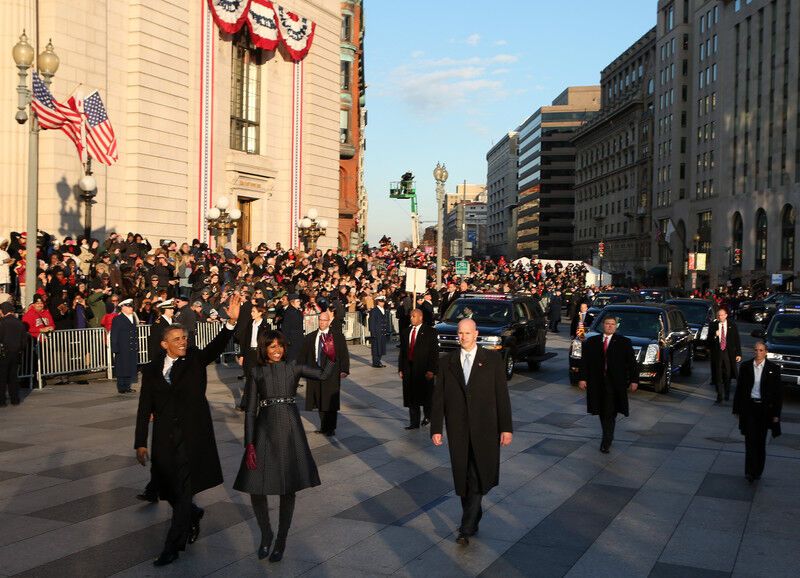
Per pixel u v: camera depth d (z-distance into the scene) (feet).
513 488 29.58
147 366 21.80
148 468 31.14
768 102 250.16
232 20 109.29
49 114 57.41
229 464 32.40
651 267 337.93
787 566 21.70
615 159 387.14
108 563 20.99
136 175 95.76
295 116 129.59
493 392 23.73
